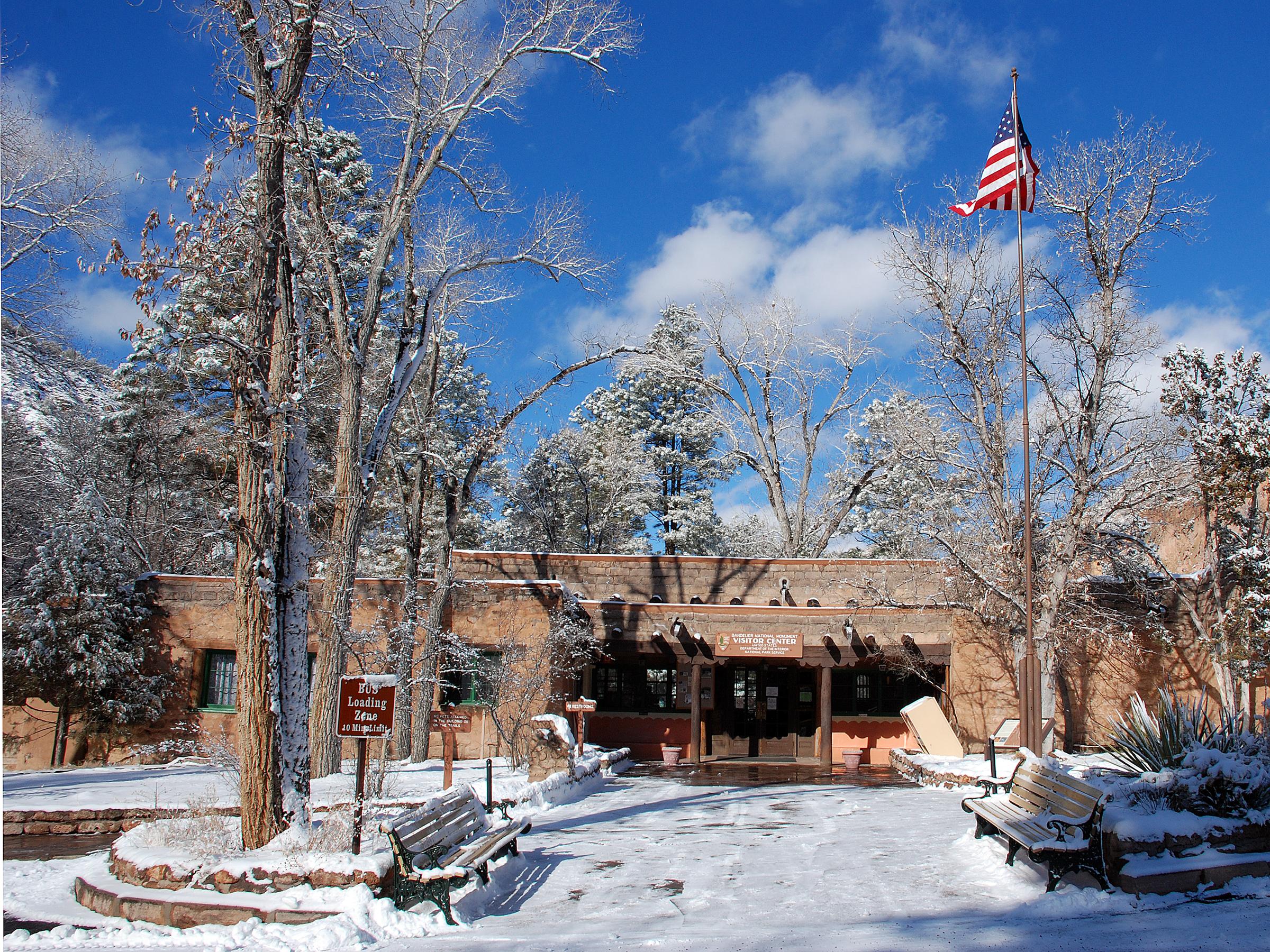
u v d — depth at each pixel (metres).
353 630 17.17
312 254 13.09
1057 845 7.45
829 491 35.66
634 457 40.09
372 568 30.73
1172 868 7.11
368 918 6.77
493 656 20.67
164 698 20.97
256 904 6.87
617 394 45.06
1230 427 19.48
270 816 8.07
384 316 21.72
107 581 20.70
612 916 7.20
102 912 7.26
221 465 13.73
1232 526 20.59
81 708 20.31
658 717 24.94
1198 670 21.28
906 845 9.99
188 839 8.30
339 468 15.25
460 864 7.51
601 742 24.91
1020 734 16.80
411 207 15.77
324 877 7.12
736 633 22.75
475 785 14.10
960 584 21.58
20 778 16.42
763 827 11.74
